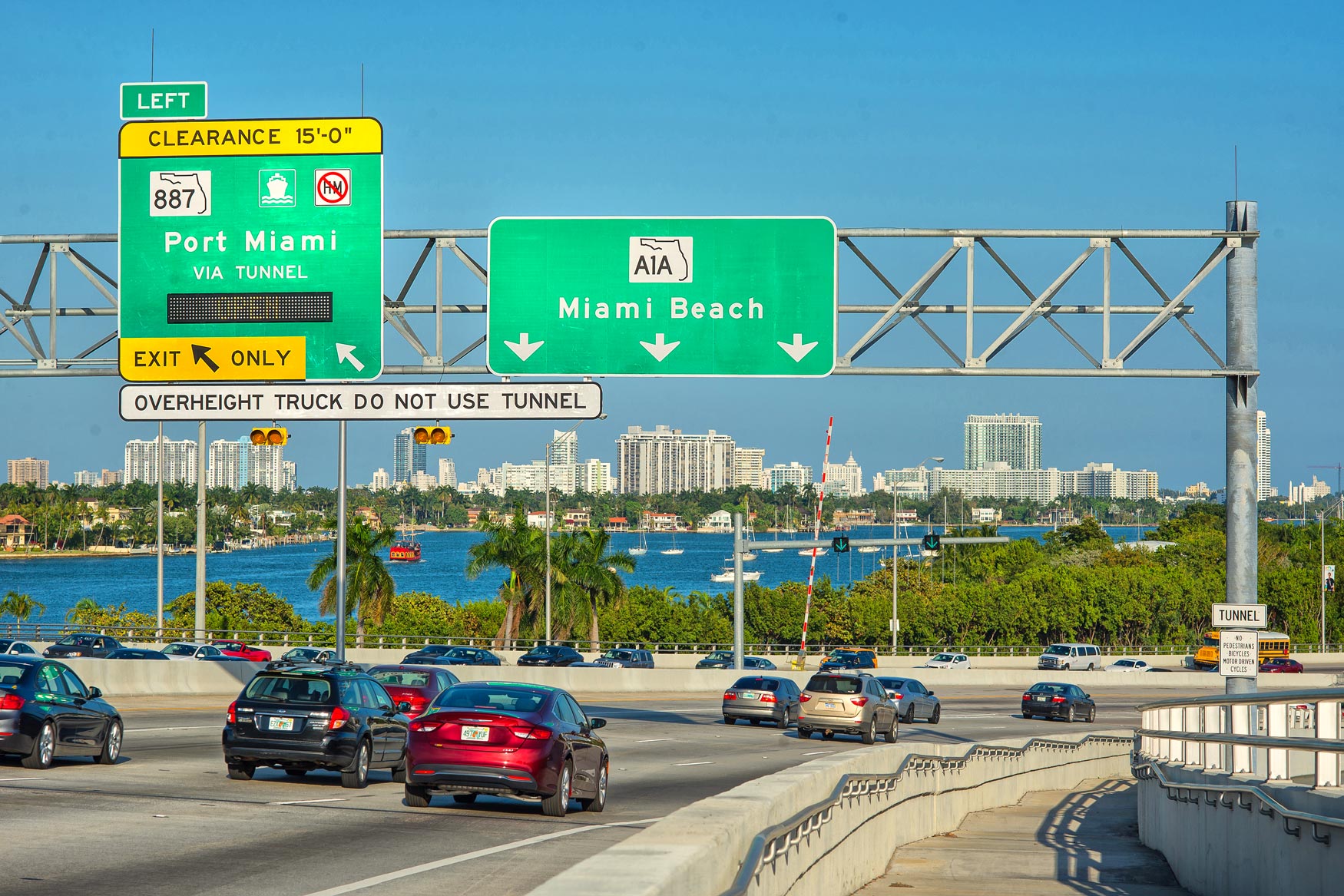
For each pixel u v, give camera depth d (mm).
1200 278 43844
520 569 167875
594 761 36312
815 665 164875
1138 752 44281
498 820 32844
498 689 35125
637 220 41906
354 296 41469
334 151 41469
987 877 31422
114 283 44844
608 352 41844
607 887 10922
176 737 54688
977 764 50469
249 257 41531
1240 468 43781
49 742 40344
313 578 160500
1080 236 43844
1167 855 35438
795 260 41875
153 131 41531
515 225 42094
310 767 38938
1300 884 22578
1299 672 170125
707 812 15930
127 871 23281
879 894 27547
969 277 43719
